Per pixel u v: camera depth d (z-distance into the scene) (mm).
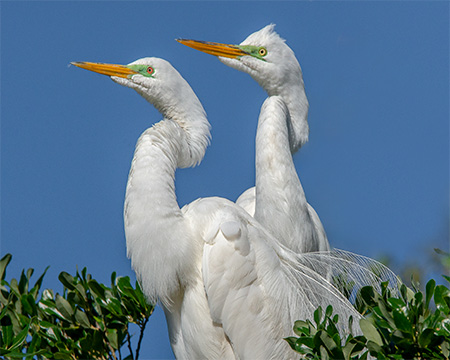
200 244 8992
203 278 8734
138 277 9250
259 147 10531
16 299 9148
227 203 9258
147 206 8898
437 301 7387
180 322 9438
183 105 9883
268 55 11055
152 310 9672
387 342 7152
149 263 9000
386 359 7023
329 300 9078
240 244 8672
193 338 9008
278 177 10391
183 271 8984
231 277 8594
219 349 8930
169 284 9062
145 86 9938
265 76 11078
